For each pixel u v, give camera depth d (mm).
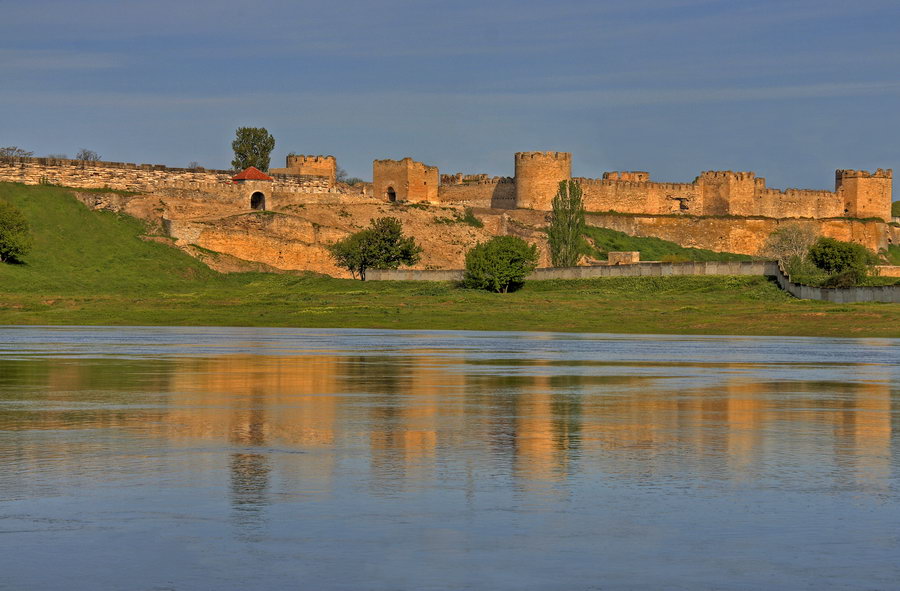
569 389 74812
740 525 33812
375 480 40375
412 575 28875
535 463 44094
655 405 64875
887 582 28312
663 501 36938
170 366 94438
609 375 86812
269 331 169375
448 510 35625
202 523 33875
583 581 28406
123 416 58906
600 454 46344
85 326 187500
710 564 29828
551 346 129250
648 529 33281
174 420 57250
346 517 34688
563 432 52938
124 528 33281
